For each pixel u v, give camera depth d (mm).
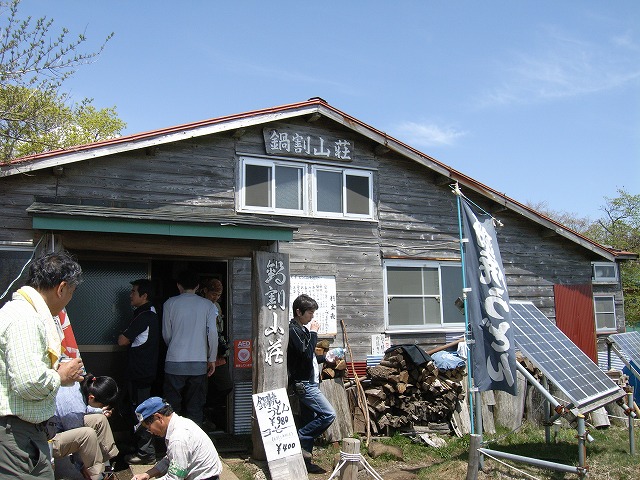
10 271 7184
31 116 10414
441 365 9039
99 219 5961
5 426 3035
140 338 6559
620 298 13555
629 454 7590
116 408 7488
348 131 9953
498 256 6645
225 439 7910
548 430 7980
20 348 3012
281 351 6598
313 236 9398
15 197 7383
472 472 6047
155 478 4688
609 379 7645
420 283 10297
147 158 8328
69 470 4934
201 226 6438
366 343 9539
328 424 6609
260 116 8828
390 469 6957
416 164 10555
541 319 8070
